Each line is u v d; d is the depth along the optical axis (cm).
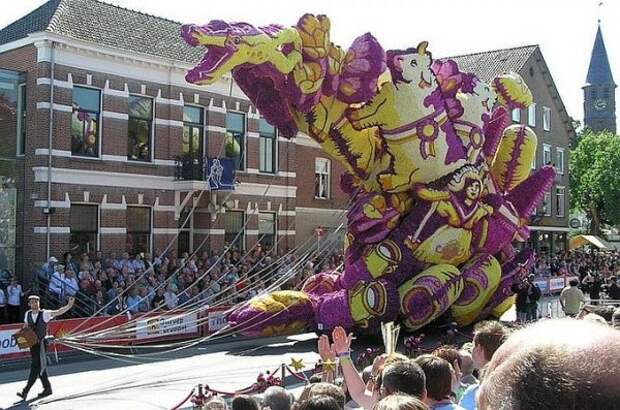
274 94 1320
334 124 1418
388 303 1475
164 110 2239
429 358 420
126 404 1064
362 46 1372
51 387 1155
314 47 1299
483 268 1625
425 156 1498
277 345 1658
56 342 1148
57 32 1959
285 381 1198
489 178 1666
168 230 2247
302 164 2842
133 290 1703
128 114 2150
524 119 3969
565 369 142
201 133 2366
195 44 1124
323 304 1533
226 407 496
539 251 3912
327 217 2931
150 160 2209
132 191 2152
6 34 2141
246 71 1280
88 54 2041
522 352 150
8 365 1356
